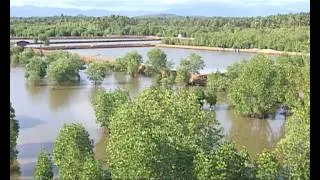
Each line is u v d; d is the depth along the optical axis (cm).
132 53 11806
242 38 15012
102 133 6131
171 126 3716
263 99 7181
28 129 6278
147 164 3020
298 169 3344
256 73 7200
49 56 11262
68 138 4006
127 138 3216
